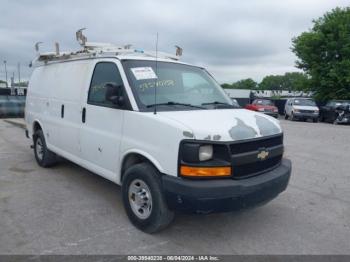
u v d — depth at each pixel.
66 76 5.56
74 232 3.91
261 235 3.98
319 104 29.06
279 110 32.44
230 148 3.42
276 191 3.87
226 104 4.71
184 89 4.56
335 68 29.66
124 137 4.09
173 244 3.70
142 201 3.90
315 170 7.09
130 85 4.11
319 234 4.05
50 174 6.30
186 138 3.37
